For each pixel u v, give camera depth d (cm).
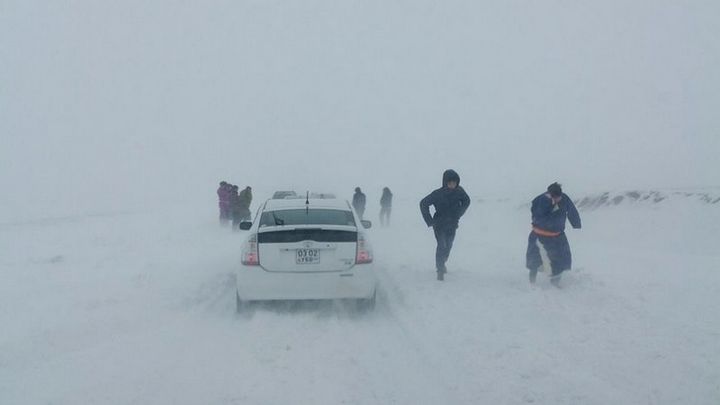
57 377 590
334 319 797
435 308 845
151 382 577
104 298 902
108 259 1319
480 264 1252
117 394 549
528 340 688
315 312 840
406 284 1023
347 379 589
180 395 548
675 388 550
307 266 821
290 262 820
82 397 543
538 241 959
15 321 779
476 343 683
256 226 862
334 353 662
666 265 1186
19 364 627
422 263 1289
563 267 948
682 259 1290
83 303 871
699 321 743
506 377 584
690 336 685
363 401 538
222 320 814
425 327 757
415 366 623
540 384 566
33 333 723
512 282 1012
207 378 588
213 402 534
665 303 832
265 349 673
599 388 553
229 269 1182
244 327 766
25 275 1120
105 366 620
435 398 543
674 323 736
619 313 784
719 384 555
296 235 823
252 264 821
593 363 613
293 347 680
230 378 588
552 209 945
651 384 560
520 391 552
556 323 749
